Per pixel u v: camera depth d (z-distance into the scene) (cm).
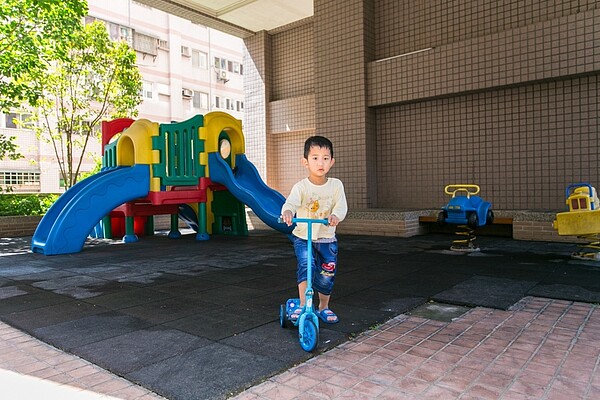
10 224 1020
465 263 575
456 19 931
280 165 1323
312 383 233
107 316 360
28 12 905
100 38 1252
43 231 768
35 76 991
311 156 314
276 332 317
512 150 871
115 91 1312
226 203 1012
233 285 472
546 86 830
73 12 959
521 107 859
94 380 242
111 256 691
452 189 943
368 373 245
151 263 618
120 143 896
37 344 301
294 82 1298
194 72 2905
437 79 913
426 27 972
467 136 923
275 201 866
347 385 230
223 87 3097
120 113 1342
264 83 1323
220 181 902
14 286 477
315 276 329
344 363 259
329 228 321
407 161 1003
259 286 466
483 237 858
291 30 1300
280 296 423
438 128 960
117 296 428
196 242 873
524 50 812
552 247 696
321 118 1080
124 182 814
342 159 1046
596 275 484
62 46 991
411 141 996
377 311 362
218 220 1037
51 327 333
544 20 830
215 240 906
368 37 1019
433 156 969
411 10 991
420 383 231
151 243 863
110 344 295
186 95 2819
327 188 323
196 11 1195
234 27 1291
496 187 891
